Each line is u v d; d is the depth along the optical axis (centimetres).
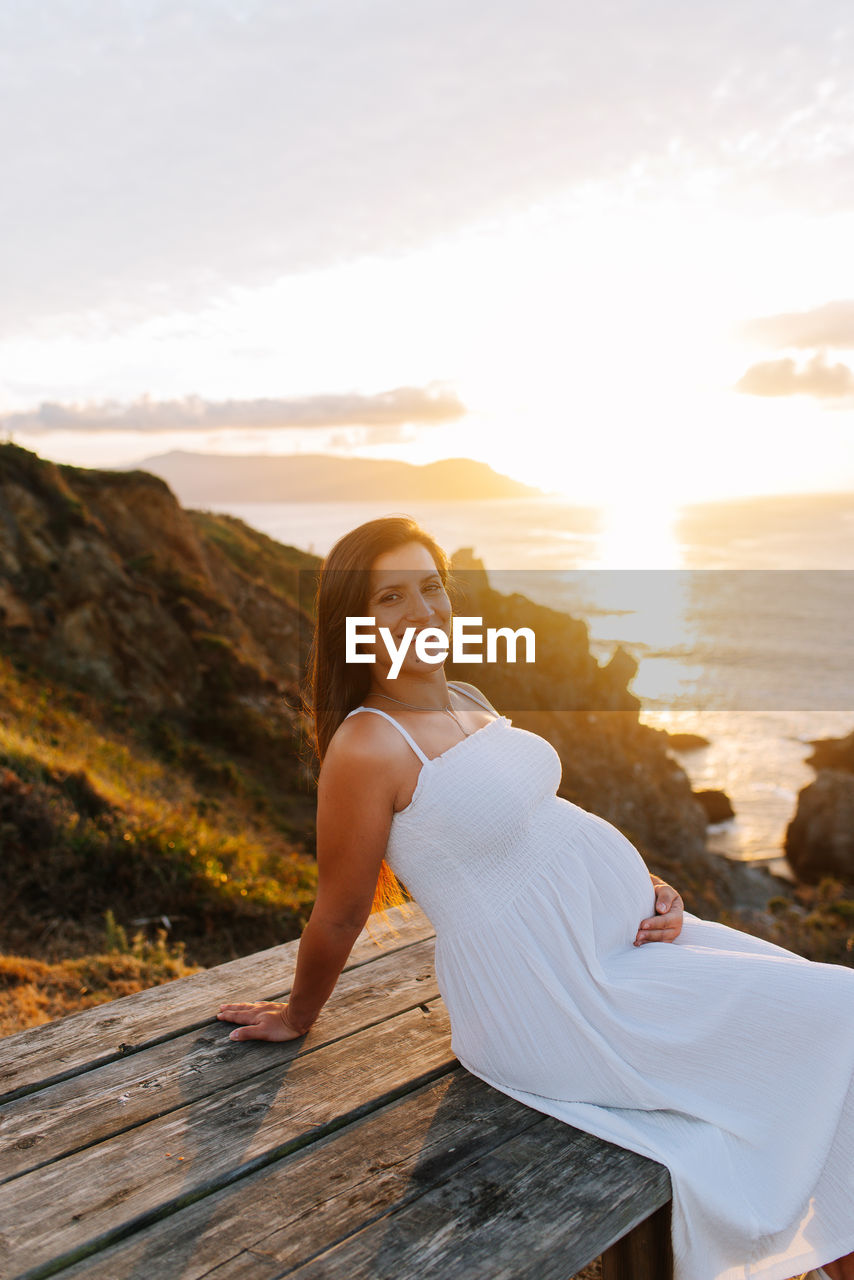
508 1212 155
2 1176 166
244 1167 168
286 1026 216
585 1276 256
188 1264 143
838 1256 175
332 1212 156
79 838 677
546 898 190
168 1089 195
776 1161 174
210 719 1730
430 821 185
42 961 518
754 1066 177
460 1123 183
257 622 2397
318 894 196
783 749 4581
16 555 1719
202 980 249
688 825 2900
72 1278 140
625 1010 184
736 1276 172
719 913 1841
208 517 3291
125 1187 162
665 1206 172
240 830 1206
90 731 1338
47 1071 201
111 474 2233
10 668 1439
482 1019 194
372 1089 194
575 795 2534
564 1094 187
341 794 184
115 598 1789
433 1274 140
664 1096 177
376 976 251
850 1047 175
